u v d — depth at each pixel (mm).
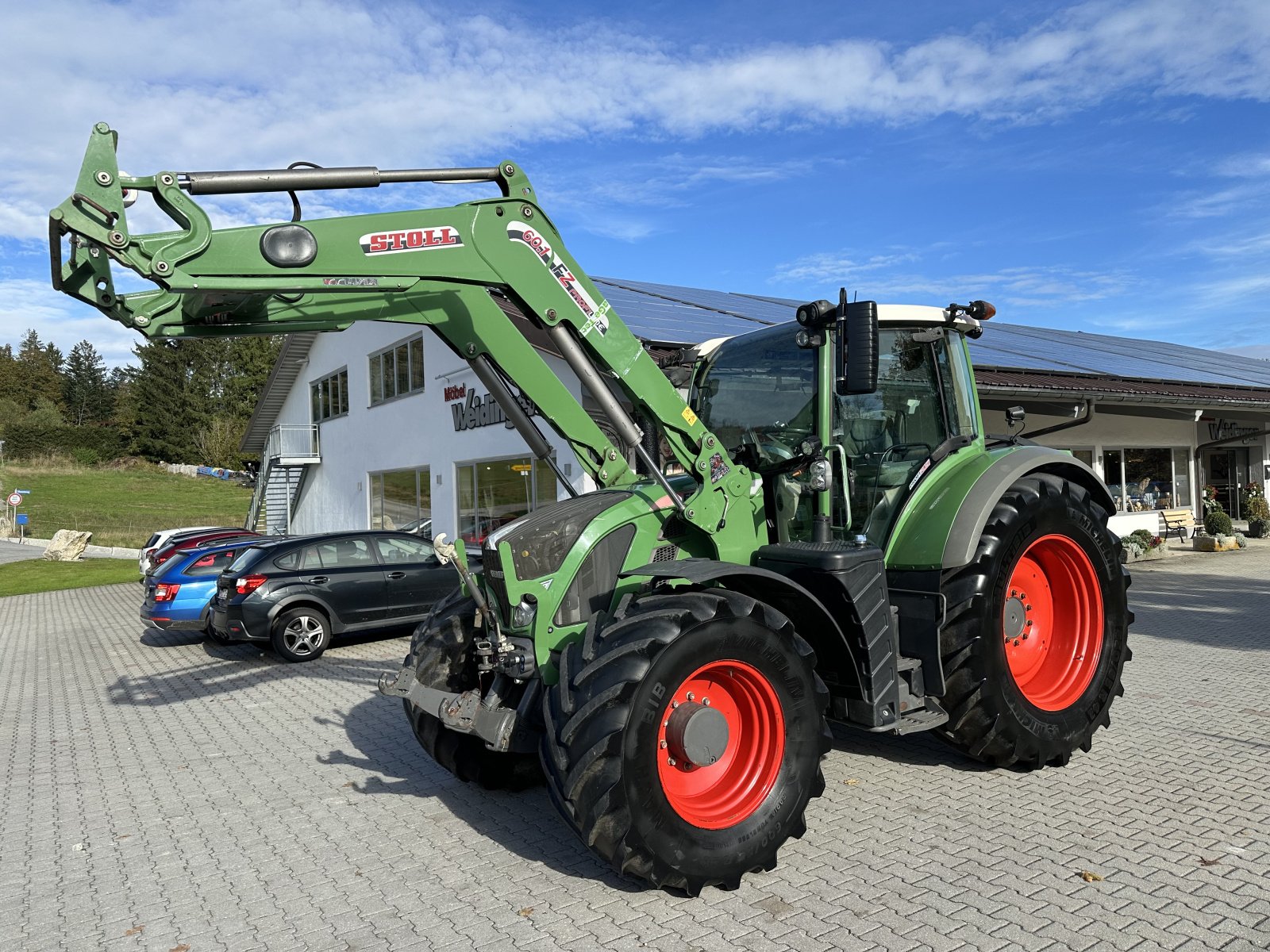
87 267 3326
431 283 3854
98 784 5734
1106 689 5203
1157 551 16219
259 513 32219
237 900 3910
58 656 11453
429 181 3830
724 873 3633
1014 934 3234
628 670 3482
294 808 5090
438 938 3447
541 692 4070
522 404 4789
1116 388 14383
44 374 100062
